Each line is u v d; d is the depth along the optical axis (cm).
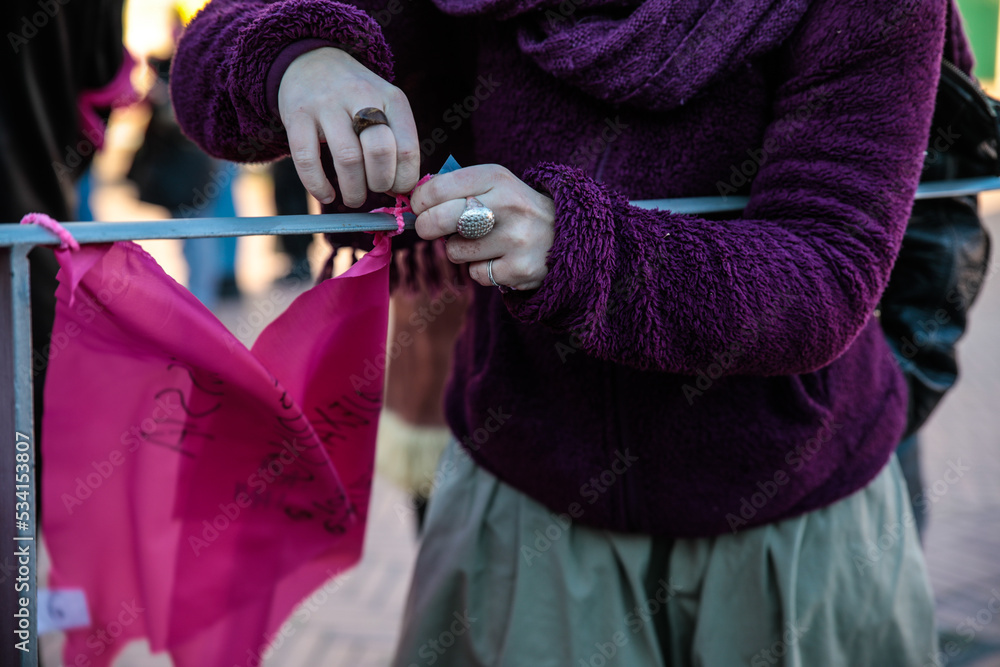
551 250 90
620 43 99
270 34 97
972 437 402
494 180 90
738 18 99
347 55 97
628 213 93
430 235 91
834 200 97
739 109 106
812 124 99
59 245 81
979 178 136
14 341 80
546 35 104
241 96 100
